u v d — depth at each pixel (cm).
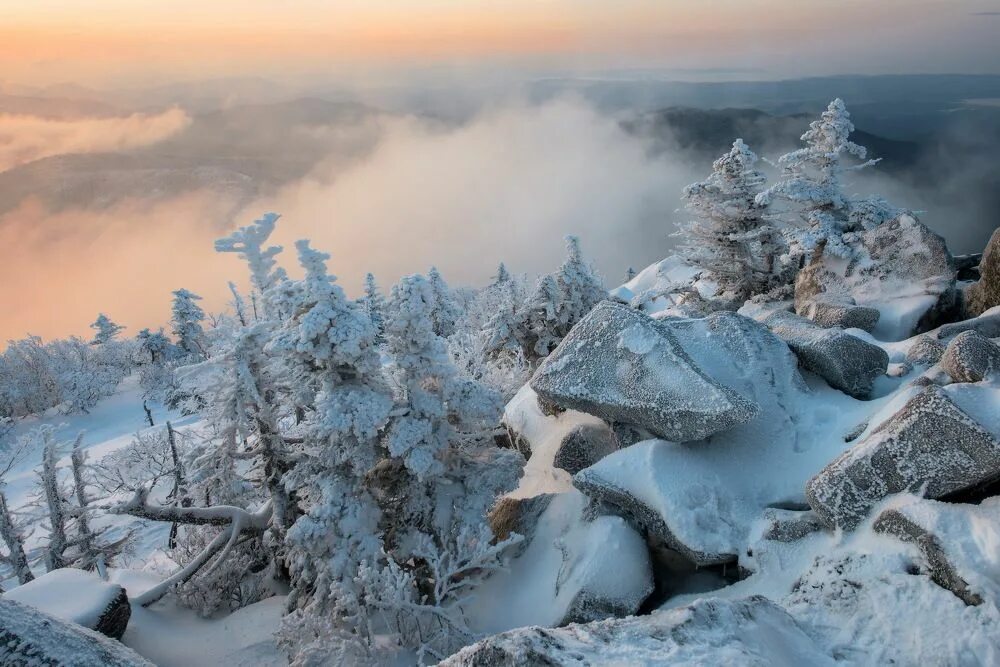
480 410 1160
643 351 1059
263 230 1402
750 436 1017
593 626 592
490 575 1121
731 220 2116
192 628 1367
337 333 1065
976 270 2181
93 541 1897
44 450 1742
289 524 1414
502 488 1170
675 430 994
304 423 1431
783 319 1276
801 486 930
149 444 2672
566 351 1139
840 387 1096
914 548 679
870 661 595
